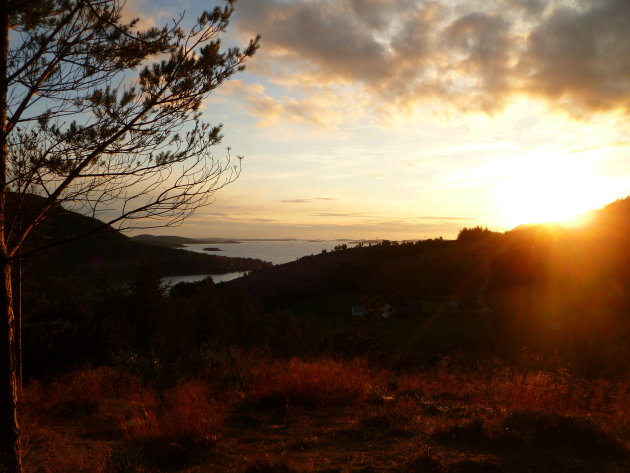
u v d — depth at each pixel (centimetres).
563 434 605
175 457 585
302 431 688
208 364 1248
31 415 799
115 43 473
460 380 1095
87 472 506
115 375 1135
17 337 862
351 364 1178
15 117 442
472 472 500
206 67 498
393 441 628
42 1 477
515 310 3403
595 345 1391
